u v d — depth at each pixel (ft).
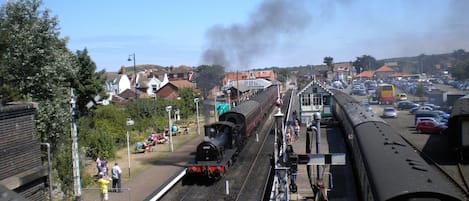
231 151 96.68
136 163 105.09
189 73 367.04
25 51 75.66
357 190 73.92
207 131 94.63
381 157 51.31
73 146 64.85
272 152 110.83
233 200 72.43
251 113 126.52
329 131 139.33
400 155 50.44
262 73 377.50
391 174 43.55
